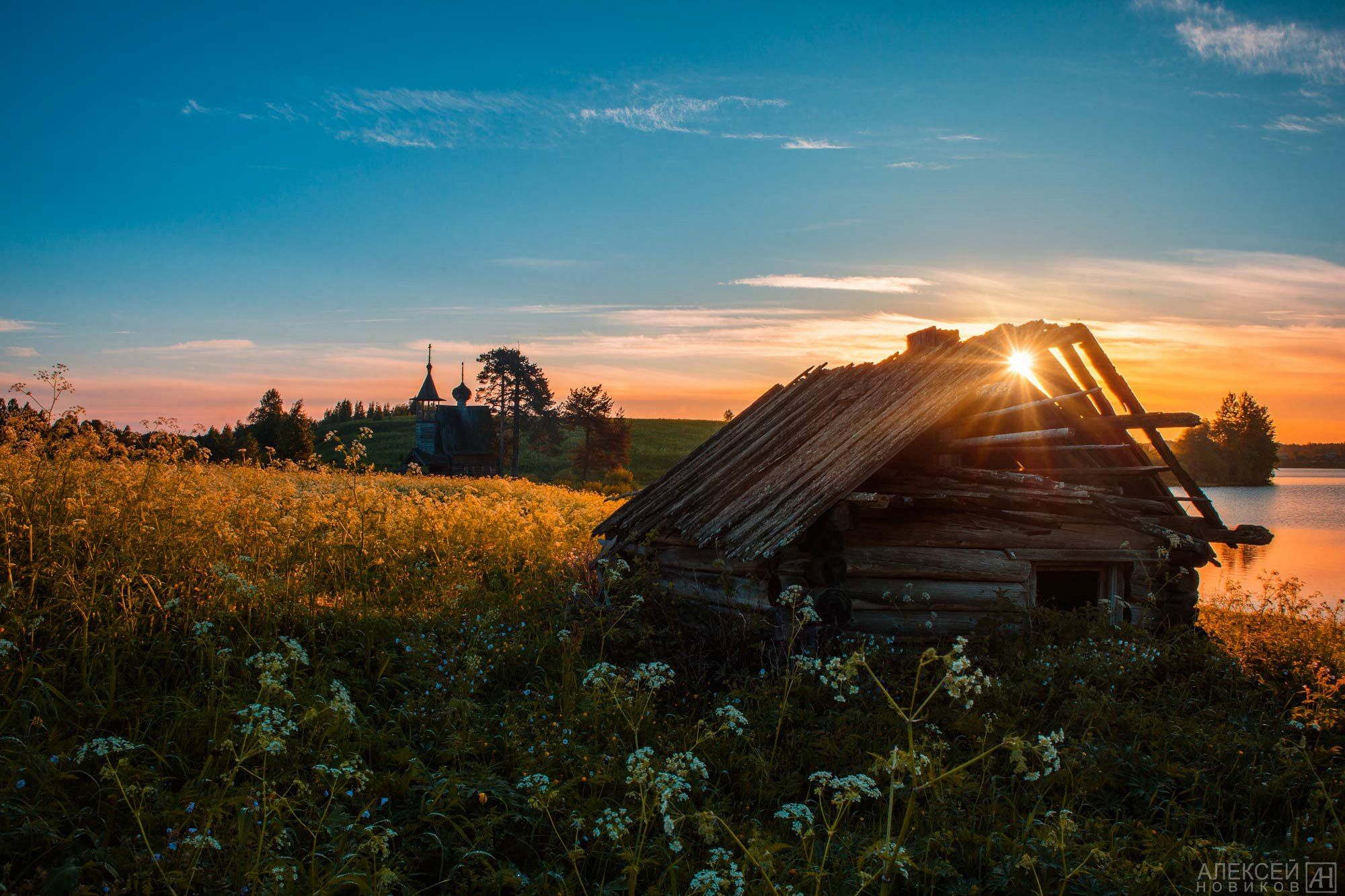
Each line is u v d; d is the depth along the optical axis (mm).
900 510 9305
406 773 5070
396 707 6332
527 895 4070
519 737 5633
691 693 7246
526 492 26391
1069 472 10750
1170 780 5633
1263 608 11477
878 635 8812
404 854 4355
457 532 11938
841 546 8562
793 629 7812
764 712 6531
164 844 4031
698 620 8602
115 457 8852
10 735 4914
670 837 4555
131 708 5480
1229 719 6863
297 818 4270
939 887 4414
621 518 11953
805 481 8938
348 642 7270
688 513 10344
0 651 5051
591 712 6062
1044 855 4406
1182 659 8125
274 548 8641
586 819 4723
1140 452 10336
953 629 9164
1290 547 29984
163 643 6410
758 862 3652
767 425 12461
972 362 9828
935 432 9766
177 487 8805
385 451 108438
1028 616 8891
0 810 4000
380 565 8992
